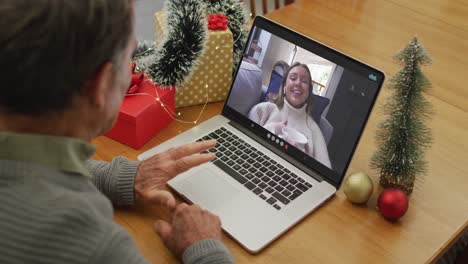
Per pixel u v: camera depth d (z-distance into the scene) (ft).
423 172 3.59
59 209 2.05
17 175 2.08
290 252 3.21
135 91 3.98
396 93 3.43
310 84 3.72
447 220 3.46
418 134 3.45
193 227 3.07
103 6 1.99
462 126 4.34
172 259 3.14
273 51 3.92
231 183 3.60
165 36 4.05
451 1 6.25
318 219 3.43
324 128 3.65
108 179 3.42
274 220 3.34
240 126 4.09
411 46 3.34
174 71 3.94
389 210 3.34
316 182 3.64
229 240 3.25
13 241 1.99
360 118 3.48
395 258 3.19
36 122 2.10
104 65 2.09
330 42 5.41
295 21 5.70
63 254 2.00
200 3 4.11
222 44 4.20
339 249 3.24
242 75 4.10
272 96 3.92
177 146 3.70
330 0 6.14
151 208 3.47
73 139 2.22
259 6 9.69
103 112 2.32
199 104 4.43
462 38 5.61
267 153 3.85
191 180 3.60
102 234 2.08
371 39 5.49
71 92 2.04
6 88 1.95
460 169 3.89
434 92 4.75
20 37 1.86
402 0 6.22
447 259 4.88
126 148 3.95
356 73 3.51
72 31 1.92
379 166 3.63
